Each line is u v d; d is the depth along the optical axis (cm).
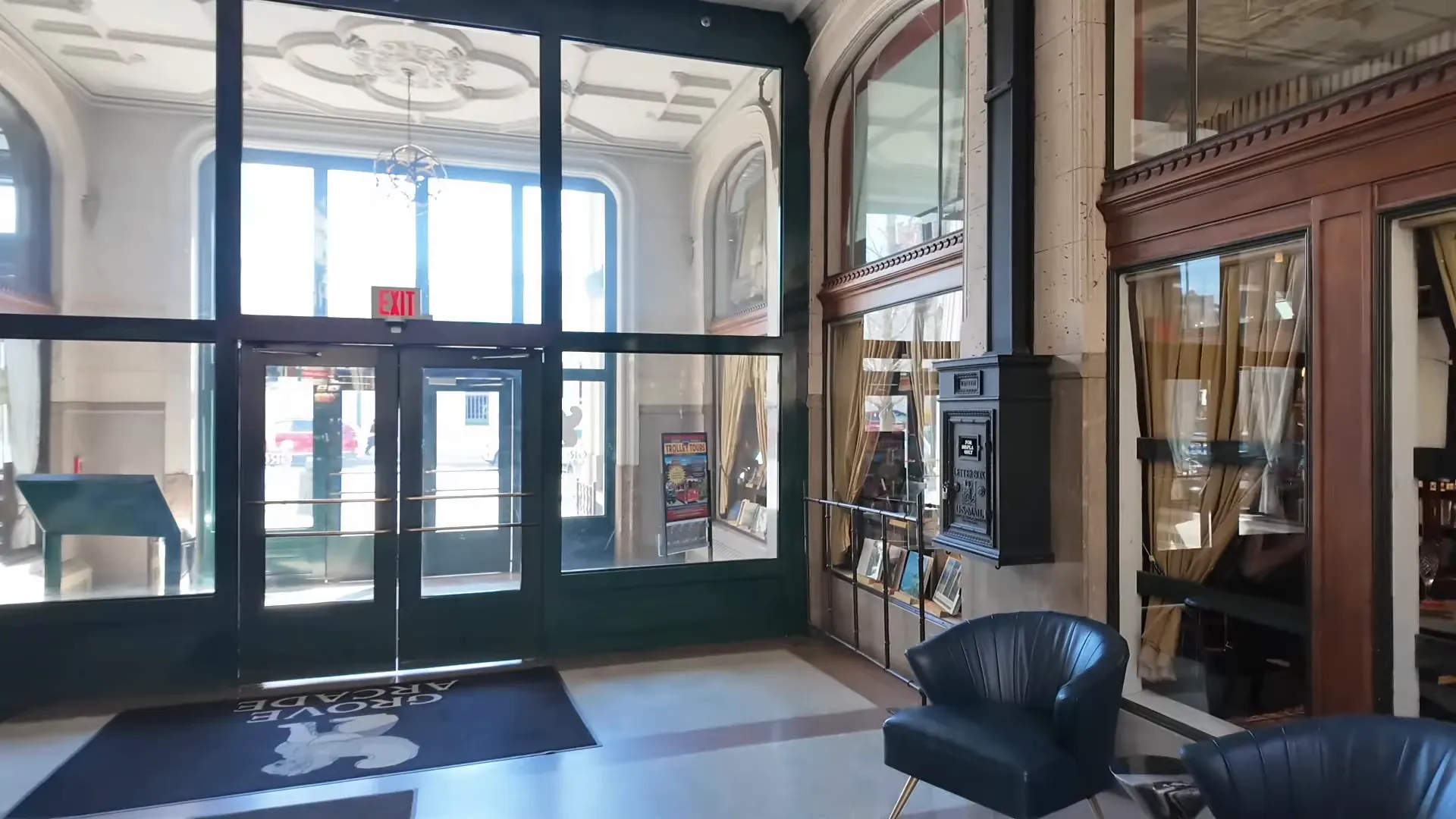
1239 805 196
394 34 512
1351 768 194
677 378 565
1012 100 352
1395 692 238
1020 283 351
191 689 458
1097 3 333
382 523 493
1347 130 243
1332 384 253
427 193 537
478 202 544
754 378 582
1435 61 220
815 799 324
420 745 378
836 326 571
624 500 548
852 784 337
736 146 589
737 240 594
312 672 479
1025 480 344
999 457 341
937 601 454
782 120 576
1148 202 315
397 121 543
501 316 531
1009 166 355
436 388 506
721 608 561
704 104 576
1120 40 336
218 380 469
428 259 531
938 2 455
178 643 460
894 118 502
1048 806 238
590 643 531
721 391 574
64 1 468
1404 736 192
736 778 343
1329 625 254
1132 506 333
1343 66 258
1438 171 223
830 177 573
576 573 529
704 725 403
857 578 533
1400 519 239
